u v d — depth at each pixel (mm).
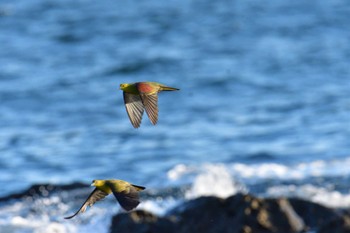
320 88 39531
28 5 64875
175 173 26469
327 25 56406
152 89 9375
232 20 59406
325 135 30906
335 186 23781
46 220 21391
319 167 26312
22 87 41094
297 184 24203
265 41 52438
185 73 44469
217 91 40000
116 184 9055
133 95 9578
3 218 21562
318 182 24297
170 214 19031
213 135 31562
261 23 58125
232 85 41062
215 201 18641
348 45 49906
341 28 55375
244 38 53531
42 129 33219
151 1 66438
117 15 61375
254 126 32781
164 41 53188
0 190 25234
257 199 18406
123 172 27188
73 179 26453
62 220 21297
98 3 65562
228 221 18203
